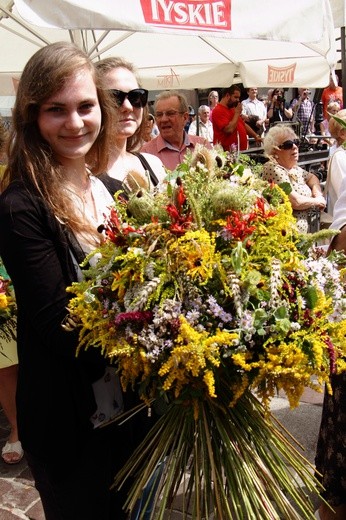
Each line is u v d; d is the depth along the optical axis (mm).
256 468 1329
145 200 1312
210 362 1177
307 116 10227
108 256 1292
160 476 1404
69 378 1375
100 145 1580
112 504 1544
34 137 1372
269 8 2885
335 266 1396
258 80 5934
